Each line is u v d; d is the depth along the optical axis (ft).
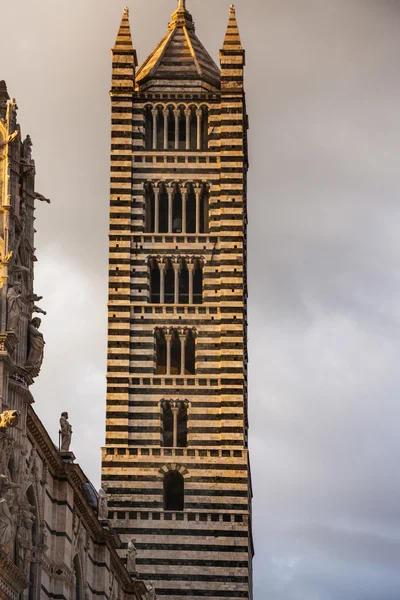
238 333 437.99
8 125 247.50
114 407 431.43
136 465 427.33
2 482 229.66
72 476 279.90
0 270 239.50
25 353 245.24
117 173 448.24
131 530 422.82
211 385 433.89
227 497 425.69
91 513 297.53
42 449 264.72
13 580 231.30
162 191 449.48
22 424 243.40
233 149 451.94
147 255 442.91
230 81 456.04
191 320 438.40
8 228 242.78
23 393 242.37
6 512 228.22
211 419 431.84
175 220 454.40
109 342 435.94
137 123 452.35
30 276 251.39
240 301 440.45
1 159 246.27
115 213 445.37
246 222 470.80
